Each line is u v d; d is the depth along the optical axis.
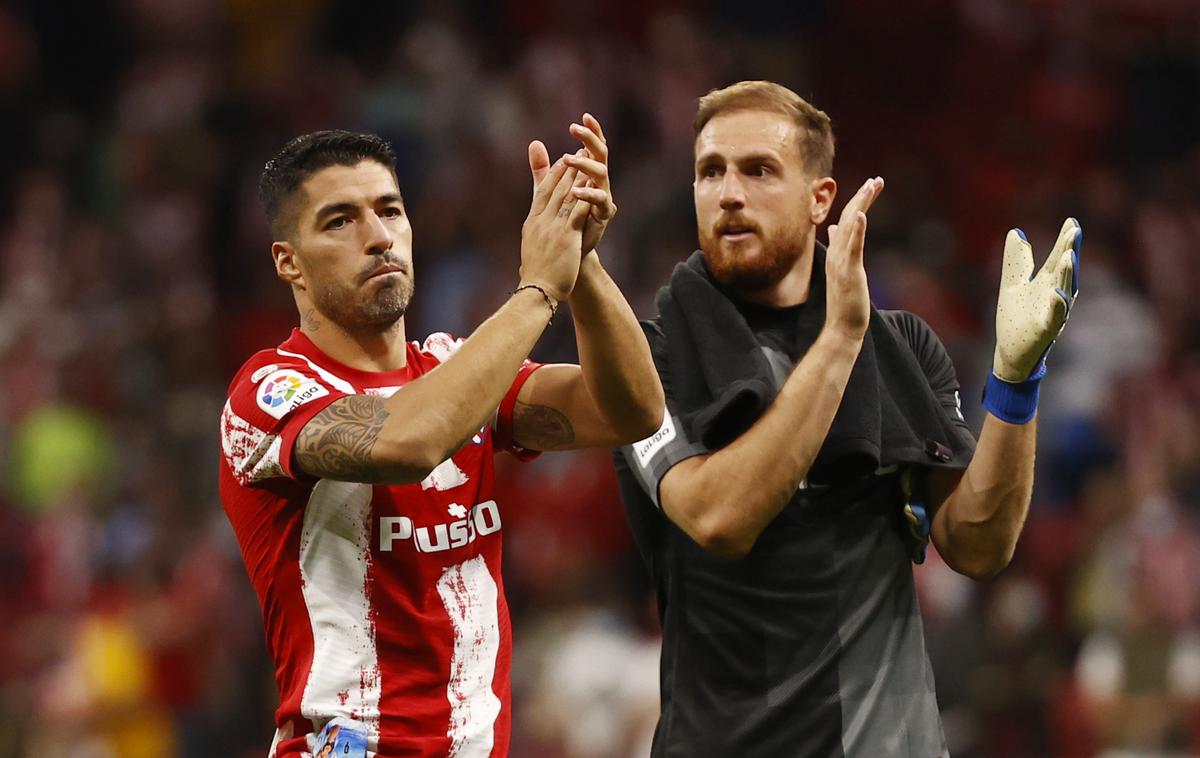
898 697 13.34
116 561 33.81
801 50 49.66
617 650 27.66
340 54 48.56
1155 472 35.31
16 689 30.89
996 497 13.49
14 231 43.38
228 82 47.81
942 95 49.00
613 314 12.40
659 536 14.02
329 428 11.55
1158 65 50.34
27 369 38.38
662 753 13.61
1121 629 29.19
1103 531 32.78
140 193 44.38
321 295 12.42
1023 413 13.39
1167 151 49.38
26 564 33.56
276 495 12.23
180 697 31.41
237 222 44.16
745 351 13.47
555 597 29.47
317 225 12.34
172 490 34.62
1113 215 44.72
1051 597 33.06
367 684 12.05
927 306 39.62
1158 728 28.14
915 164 46.34
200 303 41.72
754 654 13.32
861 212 12.93
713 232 13.68
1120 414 37.97
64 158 45.38
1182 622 30.36
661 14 48.62
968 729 27.52
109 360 38.97
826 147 14.05
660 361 13.91
